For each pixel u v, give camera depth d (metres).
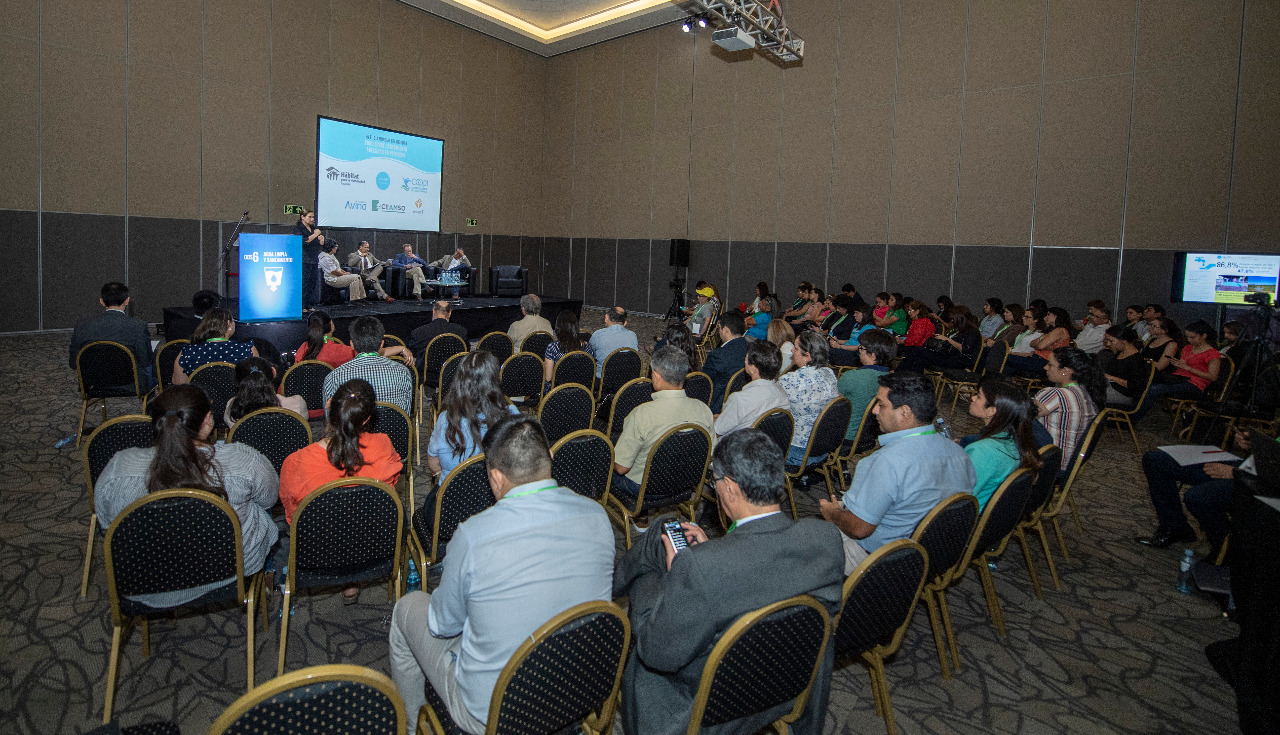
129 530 2.04
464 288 12.41
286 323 7.82
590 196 15.47
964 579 3.48
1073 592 3.36
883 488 2.42
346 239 12.48
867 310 8.17
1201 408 5.66
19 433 4.95
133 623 2.46
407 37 13.16
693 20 10.27
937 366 7.26
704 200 13.42
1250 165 7.82
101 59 9.56
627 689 1.85
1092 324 7.59
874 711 2.44
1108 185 8.84
